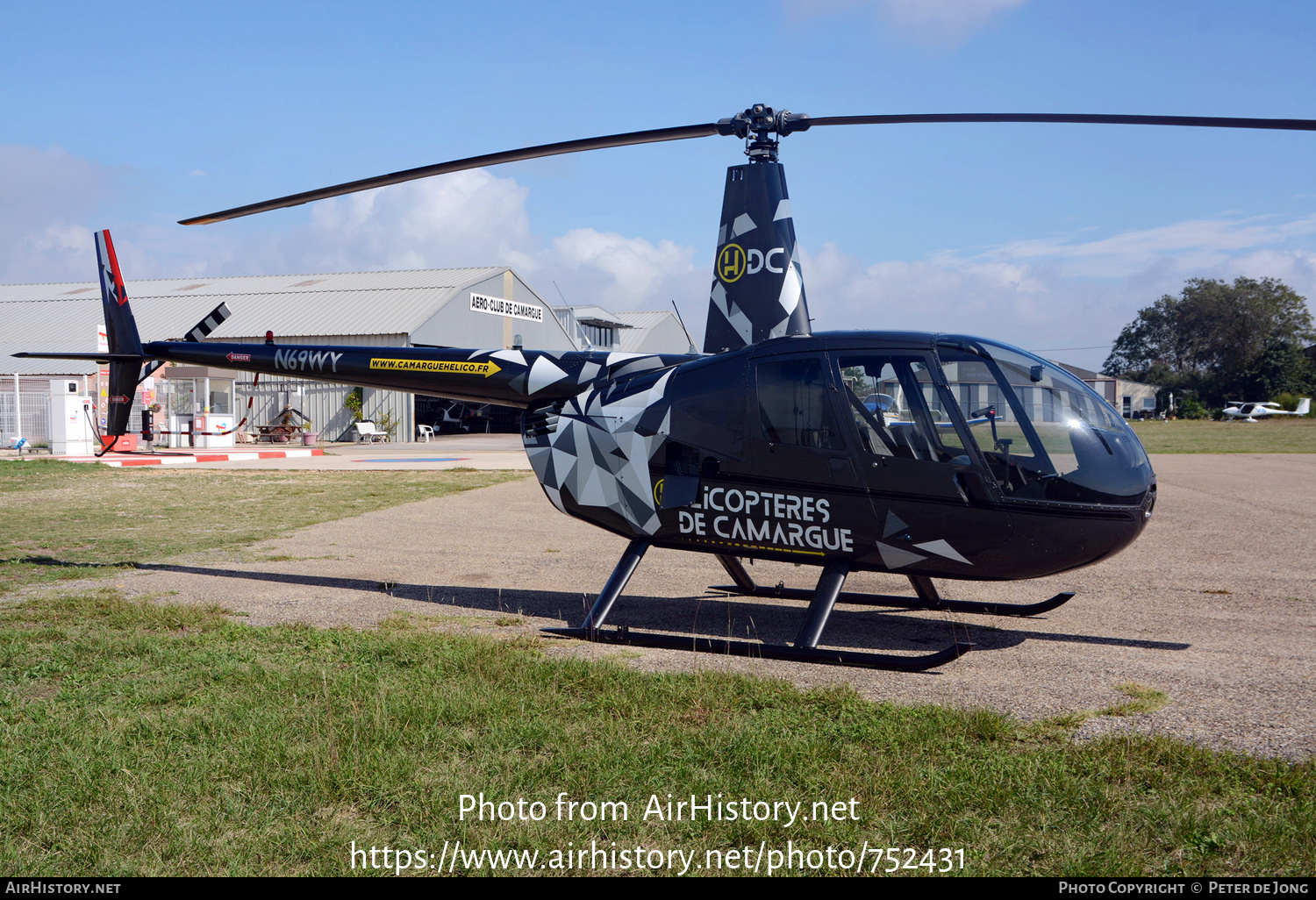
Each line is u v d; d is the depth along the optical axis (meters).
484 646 5.20
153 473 18.20
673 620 6.37
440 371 7.08
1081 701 4.43
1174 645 5.60
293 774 3.46
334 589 7.34
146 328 37.12
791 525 5.48
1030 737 3.90
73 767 3.52
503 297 41.22
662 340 60.09
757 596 7.20
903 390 5.20
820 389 5.37
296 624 5.85
